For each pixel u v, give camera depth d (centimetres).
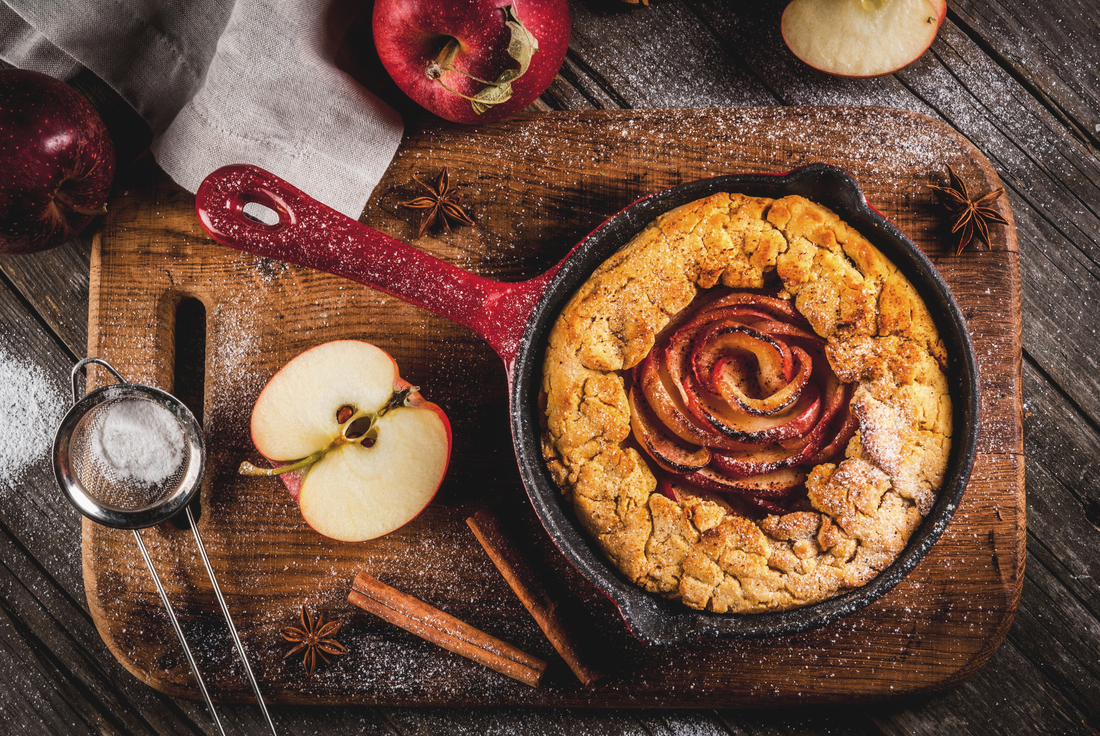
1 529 66
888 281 58
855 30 64
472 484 63
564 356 58
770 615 57
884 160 63
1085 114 65
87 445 63
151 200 65
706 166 63
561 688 63
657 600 58
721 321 58
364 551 63
